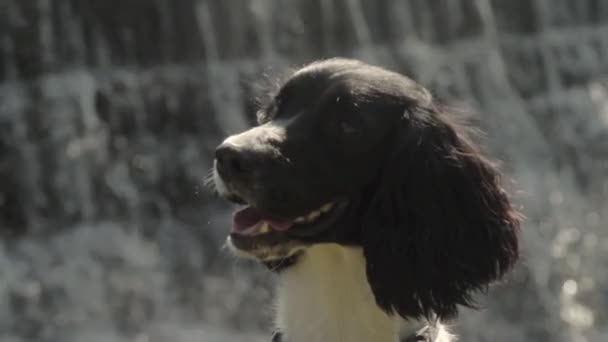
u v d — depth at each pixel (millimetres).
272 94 7664
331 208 6801
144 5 16266
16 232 15141
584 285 16234
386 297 6738
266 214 6668
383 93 6871
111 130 15719
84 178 15320
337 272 6805
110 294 14516
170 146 15891
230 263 15094
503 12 19078
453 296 6824
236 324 14711
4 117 15266
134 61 16266
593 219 16922
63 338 14031
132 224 15336
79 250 14766
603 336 15969
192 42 16500
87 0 16031
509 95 18281
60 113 15352
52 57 15688
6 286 14180
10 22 15531
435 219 6789
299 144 6719
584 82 18938
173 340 14148
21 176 15195
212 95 16219
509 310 15617
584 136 17891
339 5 17484
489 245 6883
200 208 15695
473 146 7000
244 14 16781
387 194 6805
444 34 18547
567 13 19719
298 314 6898
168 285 14828
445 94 17656
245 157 6555
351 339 6809
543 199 16781
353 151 6773
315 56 17266
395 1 18062
